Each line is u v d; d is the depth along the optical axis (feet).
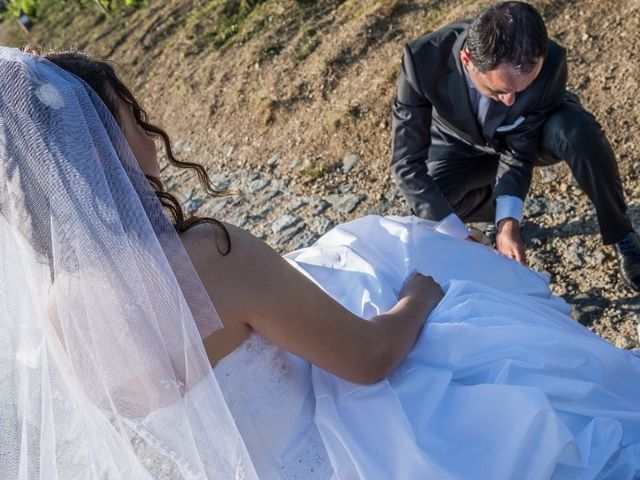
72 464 5.36
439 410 5.74
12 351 5.26
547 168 12.51
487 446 5.46
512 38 8.23
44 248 4.99
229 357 5.35
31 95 4.72
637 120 12.46
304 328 5.35
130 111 5.28
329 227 13.62
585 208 11.66
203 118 19.20
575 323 7.13
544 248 11.29
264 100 17.81
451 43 9.73
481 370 6.03
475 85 8.99
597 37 14.11
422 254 7.34
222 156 17.52
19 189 4.84
